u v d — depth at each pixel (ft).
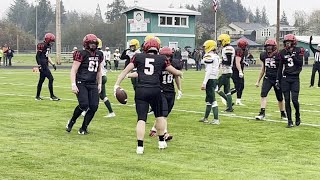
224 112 74.90
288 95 61.36
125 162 42.98
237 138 54.49
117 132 57.47
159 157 45.06
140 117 46.50
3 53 235.40
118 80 47.39
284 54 60.39
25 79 143.54
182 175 39.04
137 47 71.56
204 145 50.62
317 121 66.90
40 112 73.31
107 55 205.36
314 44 375.04
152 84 46.32
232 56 73.67
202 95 100.63
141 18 269.44
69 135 55.31
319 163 43.42
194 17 280.31
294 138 54.65
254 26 600.80
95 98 55.31
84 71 54.54
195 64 234.17
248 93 106.63
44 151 46.96
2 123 63.16
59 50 245.65
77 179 37.78
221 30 559.79
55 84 126.00
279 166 42.22
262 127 61.62
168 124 63.57
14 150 47.24
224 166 42.04
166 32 271.28
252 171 40.40
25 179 37.65
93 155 45.52
